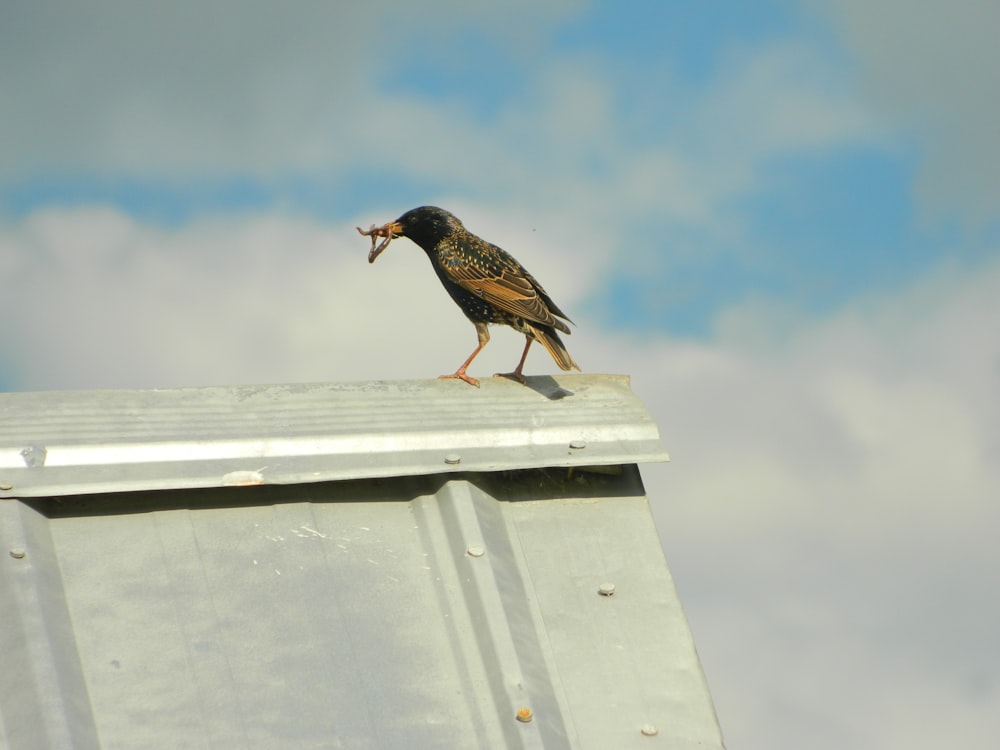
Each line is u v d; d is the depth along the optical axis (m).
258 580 8.62
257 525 8.98
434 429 9.70
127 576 8.45
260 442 9.26
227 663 8.09
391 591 8.73
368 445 9.44
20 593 8.02
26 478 8.65
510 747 7.86
